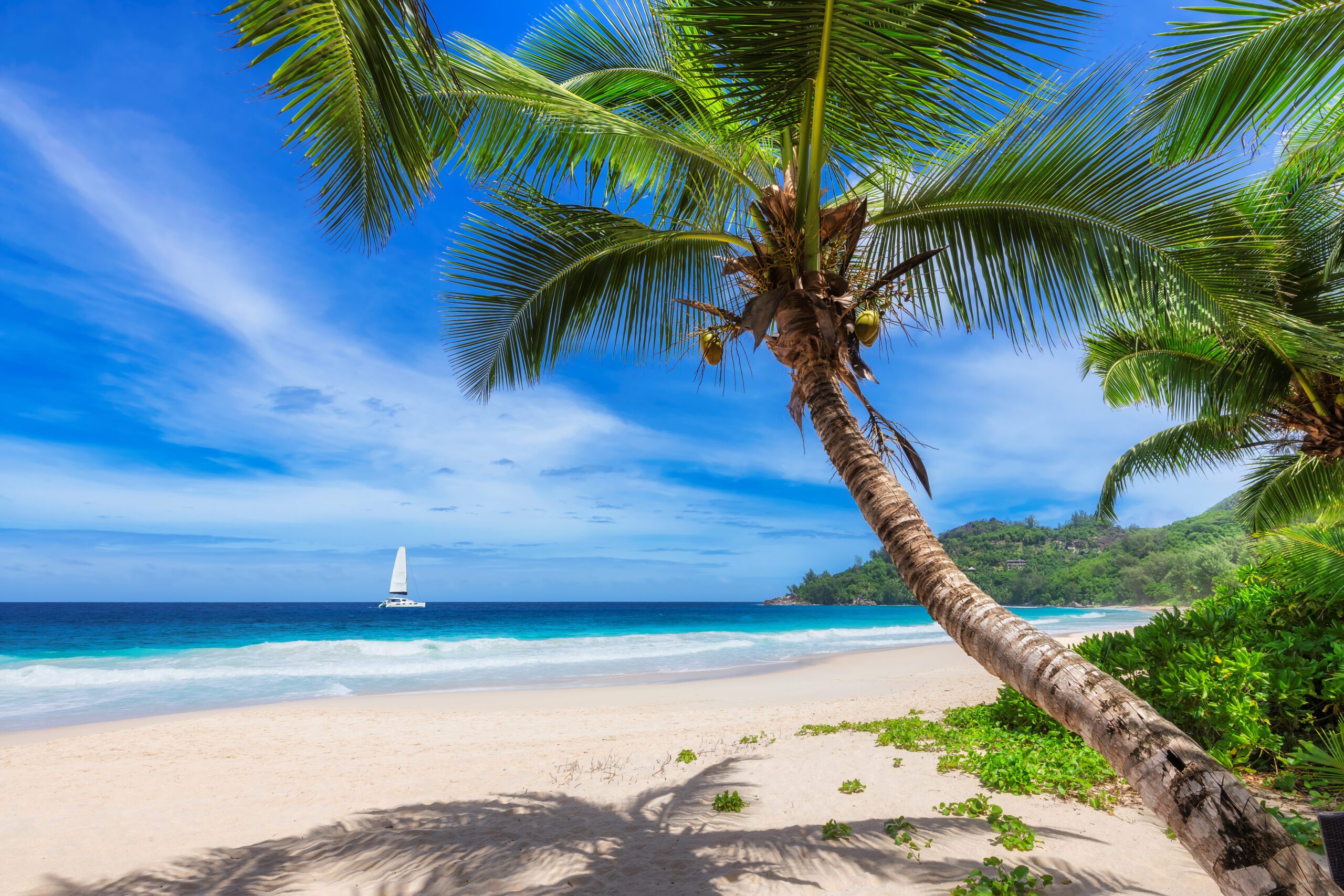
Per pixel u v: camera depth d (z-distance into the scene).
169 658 23.16
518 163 4.96
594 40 5.91
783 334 3.84
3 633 44.59
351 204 2.76
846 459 3.30
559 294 5.44
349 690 15.66
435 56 2.26
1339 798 4.39
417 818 5.36
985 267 4.42
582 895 3.66
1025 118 3.94
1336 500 9.83
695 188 5.16
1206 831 1.84
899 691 13.66
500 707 12.72
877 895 3.45
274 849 4.76
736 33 2.96
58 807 6.19
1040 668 2.30
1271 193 6.10
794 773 6.02
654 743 8.37
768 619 77.94
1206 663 5.60
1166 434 11.77
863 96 3.22
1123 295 4.13
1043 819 4.51
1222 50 4.11
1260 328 4.43
